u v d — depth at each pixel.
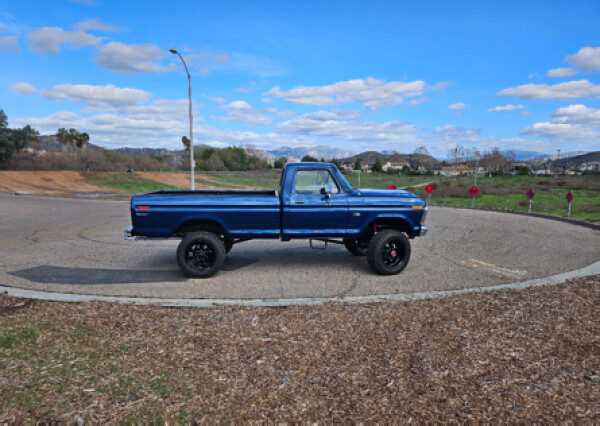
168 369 3.33
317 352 3.68
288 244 9.92
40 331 4.11
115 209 18.81
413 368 3.36
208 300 5.45
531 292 5.50
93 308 4.95
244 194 7.62
